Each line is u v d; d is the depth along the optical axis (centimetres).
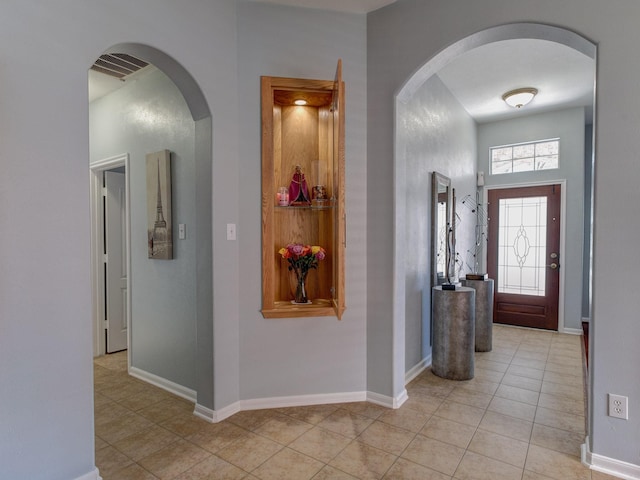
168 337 295
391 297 263
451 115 427
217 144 240
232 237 249
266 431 231
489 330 400
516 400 278
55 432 168
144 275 313
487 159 538
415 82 263
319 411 257
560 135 488
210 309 243
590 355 199
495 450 212
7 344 155
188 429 234
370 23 268
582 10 196
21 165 158
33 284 162
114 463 200
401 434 228
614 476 188
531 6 211
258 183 256
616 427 190
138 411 260
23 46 159
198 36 230
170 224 287
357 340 272
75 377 174
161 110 295
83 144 178
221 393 246
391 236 263
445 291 322
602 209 191
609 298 190
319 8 263
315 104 285
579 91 426
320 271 286
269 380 261
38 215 163
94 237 383
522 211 516
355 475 190
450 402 274
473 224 518
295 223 282
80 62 177
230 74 247
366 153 270
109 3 188
